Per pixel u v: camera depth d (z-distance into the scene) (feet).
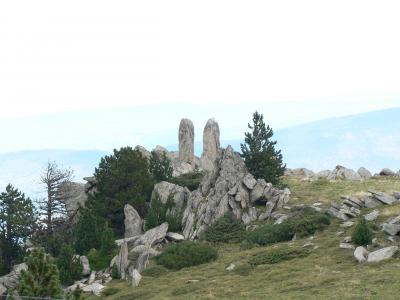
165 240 214.28
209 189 237.45
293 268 158.51
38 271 131.44
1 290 194.39
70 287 185.26
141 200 247.91
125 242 197.36
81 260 204.23
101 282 189.37
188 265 188.03
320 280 140.56
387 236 168.35
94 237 225.35
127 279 186.60
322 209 216.54
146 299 156.66
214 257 190.70
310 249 174.09
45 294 128.88
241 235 209.15
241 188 231.71
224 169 239.30
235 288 149.48
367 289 124.57
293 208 220.64
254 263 172.45
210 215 222.07
